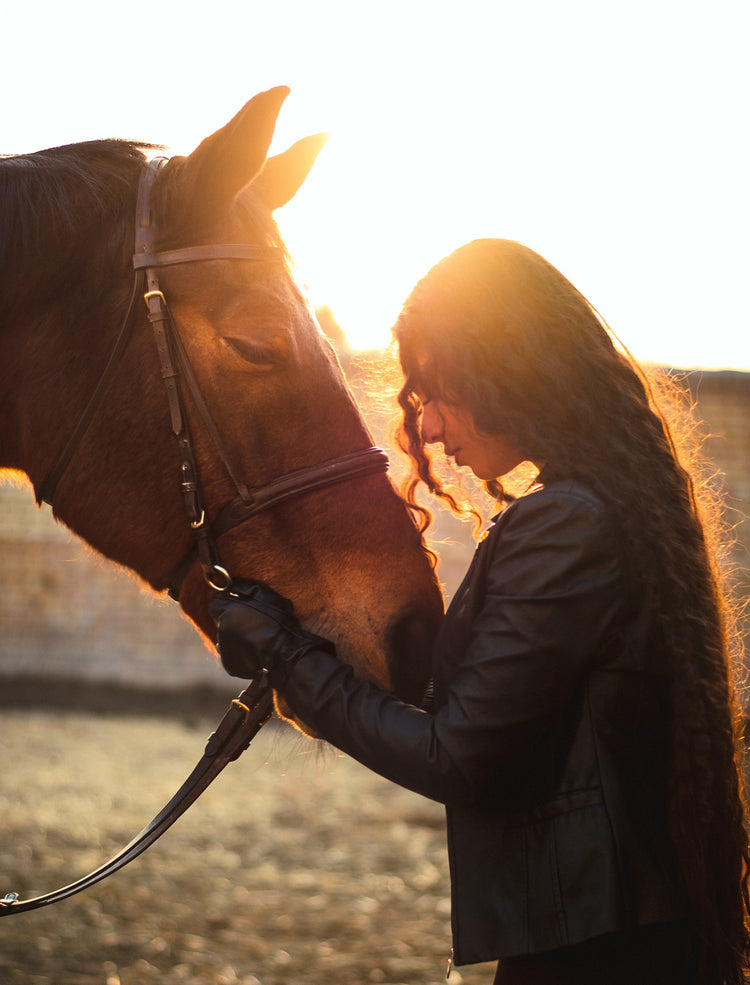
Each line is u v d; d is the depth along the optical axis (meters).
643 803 1.36
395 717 1.37
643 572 1.35
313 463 1.66
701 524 1.49
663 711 1.40
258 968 3.74
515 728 1.31
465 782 1.31
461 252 1.56
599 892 1.29
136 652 10.31
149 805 6.01
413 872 4.91
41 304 1.67
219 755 1.55
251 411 1.62
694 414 9.76
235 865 4.96
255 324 1.61
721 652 1.43
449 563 9.70
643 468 1.44
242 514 1.63
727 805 1.40
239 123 1.58
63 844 5.09
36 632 10.35
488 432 1.49
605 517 1.35
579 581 1.33
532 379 1.47
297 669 1.45
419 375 1.57
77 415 1.67
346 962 3.81
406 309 1.55
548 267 1.56
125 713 9.48
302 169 1.91
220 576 1.64
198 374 1.62
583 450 1.43
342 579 1.64
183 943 3.94
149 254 1.63
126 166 1.74
